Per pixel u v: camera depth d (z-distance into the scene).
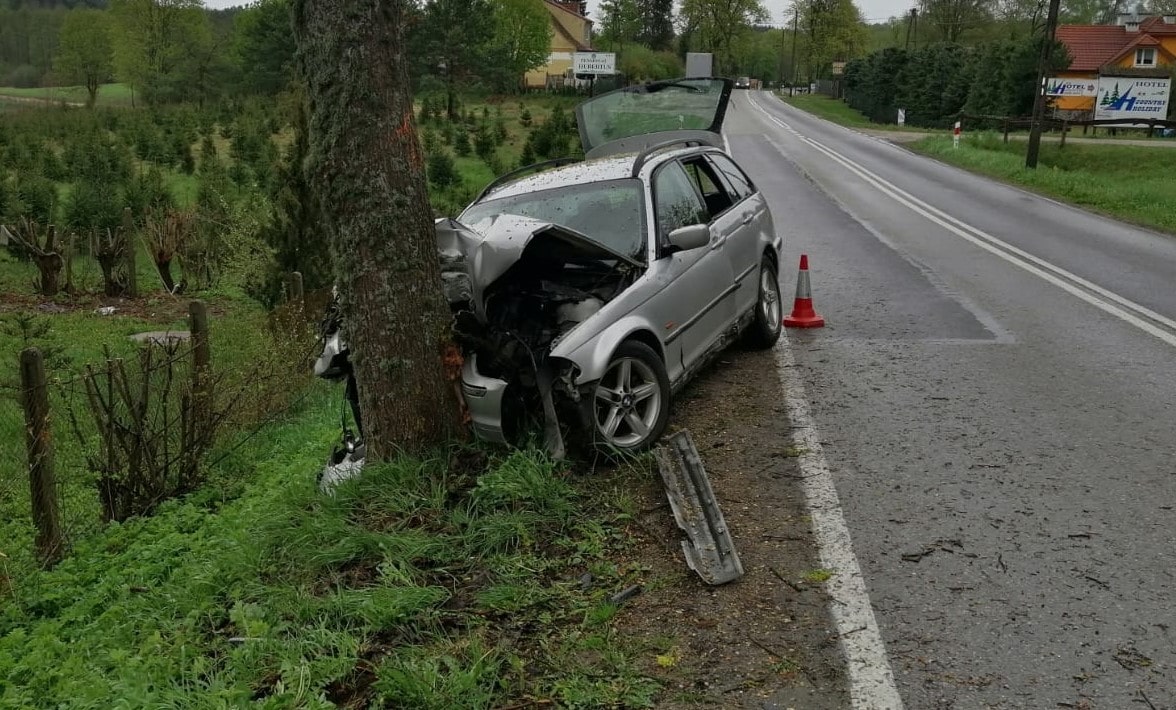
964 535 4.52
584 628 3.79
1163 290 10.64
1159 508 4.76
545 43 78.50
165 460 6.58
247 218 15.26
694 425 6.21
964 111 55.75
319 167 4.89
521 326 5.70
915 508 4.83
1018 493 4.99
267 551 4.61
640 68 93.31
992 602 3.90
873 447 5.73
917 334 8.65
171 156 30.89
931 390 6.88
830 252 13.75
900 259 13.03
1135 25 68.62
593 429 5.27
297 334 9.20
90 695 3.51
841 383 7.11
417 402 5.14
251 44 54.94
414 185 4.96
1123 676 3.38
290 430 8.02
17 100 64.06
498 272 5.19
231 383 7.80
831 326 9.09
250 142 30.34
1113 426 6.00
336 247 5.05
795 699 3.31
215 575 4.52
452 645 3.67
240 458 7.28
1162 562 4.20
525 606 3.95
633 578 4.17
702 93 10.60
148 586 5.06
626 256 5.89
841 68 107.06
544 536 4.55
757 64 145.88
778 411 6.46
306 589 4.14
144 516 6.36
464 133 36.16
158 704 3.24
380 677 3.38
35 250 15.85
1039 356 7.76
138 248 19.56
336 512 4.80
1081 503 4.84
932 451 5.64
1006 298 10.24
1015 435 5.88
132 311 14.92
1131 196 21.11
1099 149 37.50
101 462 6.32
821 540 4.50
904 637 3.67
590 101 10.88
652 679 3.44
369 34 4.70
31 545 5.80
